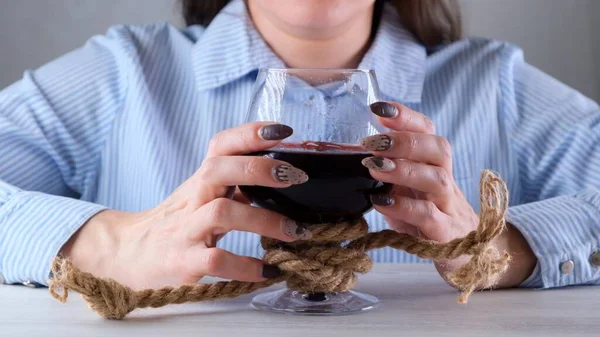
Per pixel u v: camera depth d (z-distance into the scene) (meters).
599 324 0.55
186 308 0.60
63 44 1.45
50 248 0.71
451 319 0.56
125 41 1.03
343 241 0.59
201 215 0.61
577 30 1.44
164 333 0.53
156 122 0.98
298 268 0.57
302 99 0.56
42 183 0.99
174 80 1.01
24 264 0.71
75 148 1.00
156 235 0.66
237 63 0.96
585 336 0.52
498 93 1.03
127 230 0.70
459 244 0.57
